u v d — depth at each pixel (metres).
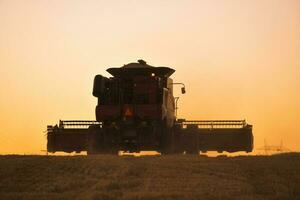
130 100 61.69
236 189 32.41
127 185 33.81
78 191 32.66
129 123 60.22
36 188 33.78
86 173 38.53
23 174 38.19
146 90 60.78
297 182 34.88
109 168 40.25
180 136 62.53
